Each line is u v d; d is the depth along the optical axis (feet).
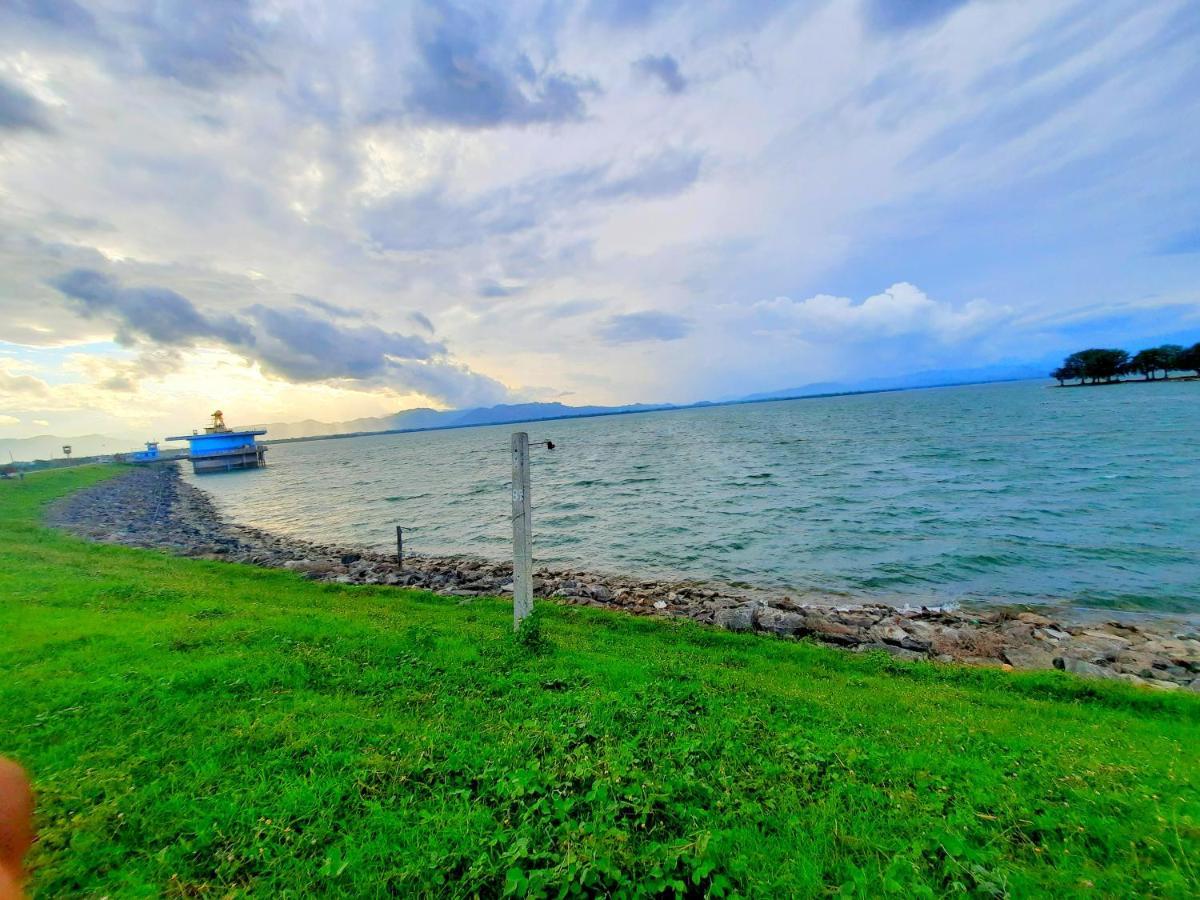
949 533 80.84
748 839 12.29
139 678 21.88
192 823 12.82
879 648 43.39
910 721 23.67
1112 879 10.71
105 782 14.25
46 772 14.93
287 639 28.99
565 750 16.53
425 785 14.28
